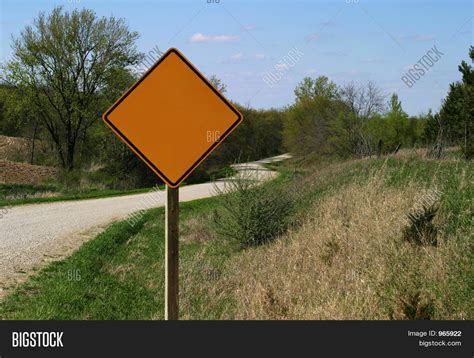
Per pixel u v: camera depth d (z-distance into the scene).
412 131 38.12
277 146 70.38
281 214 14.09
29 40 39.81
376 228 9.34
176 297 4.96
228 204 14.12
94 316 7.93
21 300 8.37
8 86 40.97
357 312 6.33
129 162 40.62
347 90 36.88
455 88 22.08
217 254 13.66
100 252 12.90
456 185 10.55
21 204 25.20
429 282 6.57
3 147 48.94
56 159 44.00
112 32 41.38
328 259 9.02
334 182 17.84
